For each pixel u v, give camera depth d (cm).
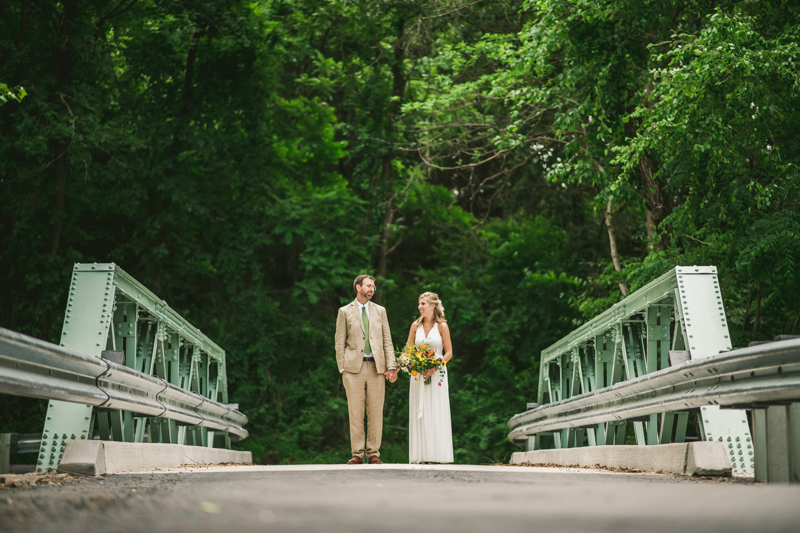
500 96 1568
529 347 2300
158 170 1873
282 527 229
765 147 1005
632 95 1316
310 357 2236
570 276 2253
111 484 445
